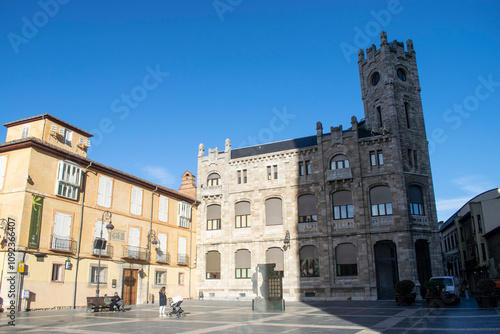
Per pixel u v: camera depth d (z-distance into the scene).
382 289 38.16
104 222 34.50
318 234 41.03
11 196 28.30
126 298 35.88
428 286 27.66
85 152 37.41
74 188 32.09
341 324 18.22
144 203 39.84
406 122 41.84
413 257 36.94
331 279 39.41
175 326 18.27
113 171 35.94
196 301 40.19
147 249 39.16
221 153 48.91
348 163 41.66
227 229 45.38
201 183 48.31
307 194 42.94
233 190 46.28
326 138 43.12
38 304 27.70
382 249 39.06
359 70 46.84
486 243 51.19
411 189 39.69
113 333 15.84
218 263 45.50
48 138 33.50
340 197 41.41
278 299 26.56
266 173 45.16
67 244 30.58
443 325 17.03
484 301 25.05
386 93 42.34
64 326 18.42
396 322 18.61
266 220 44.22
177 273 43.06
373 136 40.84
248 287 43.06
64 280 29.97
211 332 15.98
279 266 42.47
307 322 19.31
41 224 28.81
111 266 34.62
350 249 39.78
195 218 47.50
